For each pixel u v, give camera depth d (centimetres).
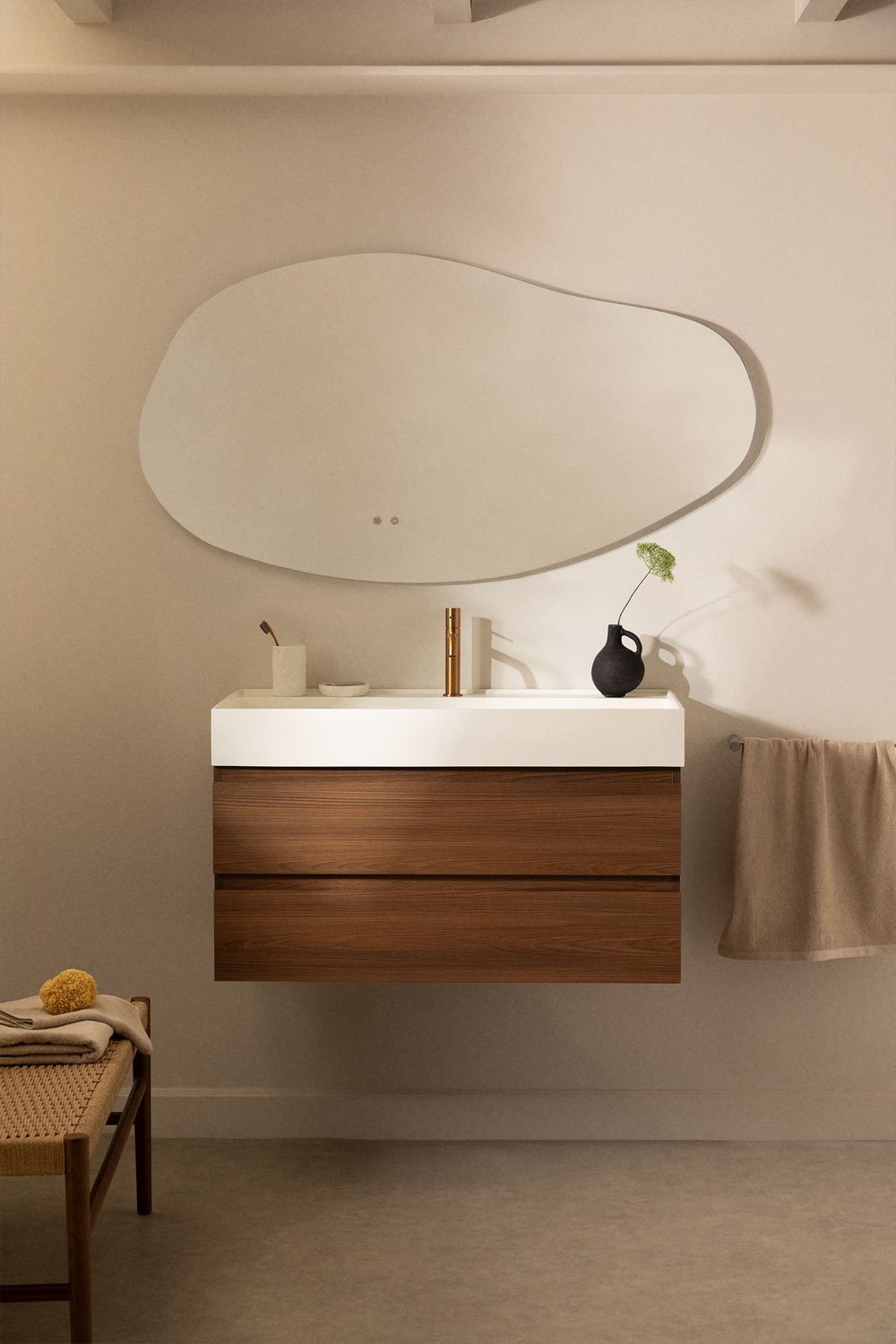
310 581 273
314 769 241
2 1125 183
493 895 240
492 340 266
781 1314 207
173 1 256
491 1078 278
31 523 272
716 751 273
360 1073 278
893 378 265
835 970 275
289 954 242
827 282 264
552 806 239
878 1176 259
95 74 255
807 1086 277
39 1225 236
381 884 241
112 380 269
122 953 279
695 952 276
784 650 271
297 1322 204
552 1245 230
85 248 267
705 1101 276
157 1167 264
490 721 237
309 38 256
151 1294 213
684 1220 240
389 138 265
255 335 267
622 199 264
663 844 239
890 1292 214
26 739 276
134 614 274
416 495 270
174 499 270
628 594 272
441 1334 201
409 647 274
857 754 262
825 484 268
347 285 266
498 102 264
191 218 267
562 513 269
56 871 278
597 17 255
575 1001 276
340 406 268
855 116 262
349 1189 253
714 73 252
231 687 275
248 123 265
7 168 266
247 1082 279
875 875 262
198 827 276
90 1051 207
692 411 265
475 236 266
